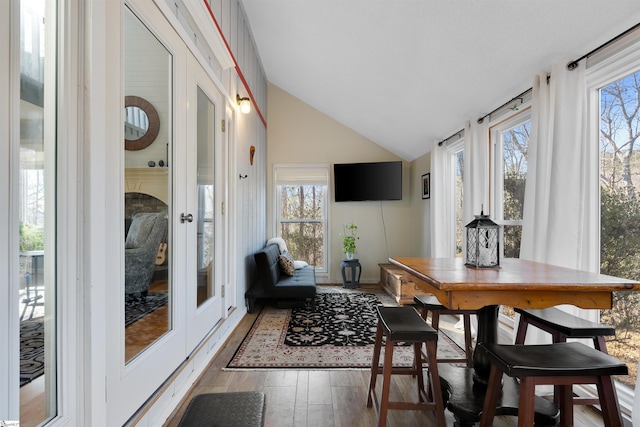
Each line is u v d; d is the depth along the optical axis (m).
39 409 0.93
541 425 1.49
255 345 2.65
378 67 3.18
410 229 5.37
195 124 2.08
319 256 5.46
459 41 2.30
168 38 1.68
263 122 4.94
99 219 1.11
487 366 1.67
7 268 0.81
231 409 0.89
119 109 1.29
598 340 1.45
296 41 3.57
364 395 1.91
